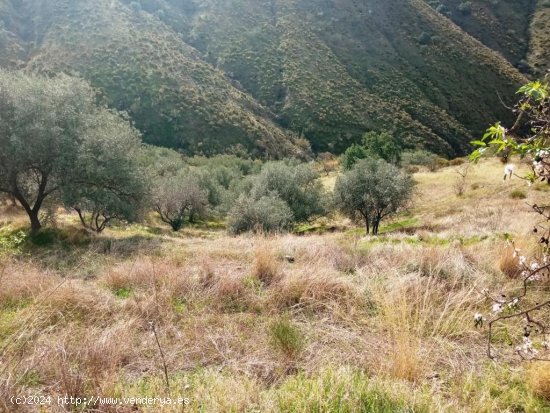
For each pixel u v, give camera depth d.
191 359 4.08
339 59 105.06
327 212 32.19
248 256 8.93
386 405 2.92
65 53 77.44
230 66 100.75
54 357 3.70
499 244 7.97
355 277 6.61
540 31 120.06
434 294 5.43
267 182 33.31
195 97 79.94
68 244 15.10
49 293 5.31
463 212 22.83
